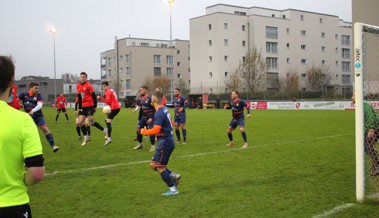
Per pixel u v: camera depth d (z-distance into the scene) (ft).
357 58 18.39
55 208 17.40
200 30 196.24
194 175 24.21
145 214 16.40
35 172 7.79
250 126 62.08
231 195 19.33
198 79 198.39
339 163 28.09
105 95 39.52
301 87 197.57
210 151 34.96
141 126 36.68
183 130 41.91
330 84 209.97
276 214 16.19
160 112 19.25
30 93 34.58
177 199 18.69
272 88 187.83
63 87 286.25
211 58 192.03
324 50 219.00
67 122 78.95
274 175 23.99
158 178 23.47
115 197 19.17
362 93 18.28
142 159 30.83
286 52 205.26
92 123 39.73
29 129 7.89
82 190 20.62
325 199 18.44
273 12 209.77
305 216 15.90
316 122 69.77
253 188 20.71
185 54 265.54
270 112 111.55
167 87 224.74
